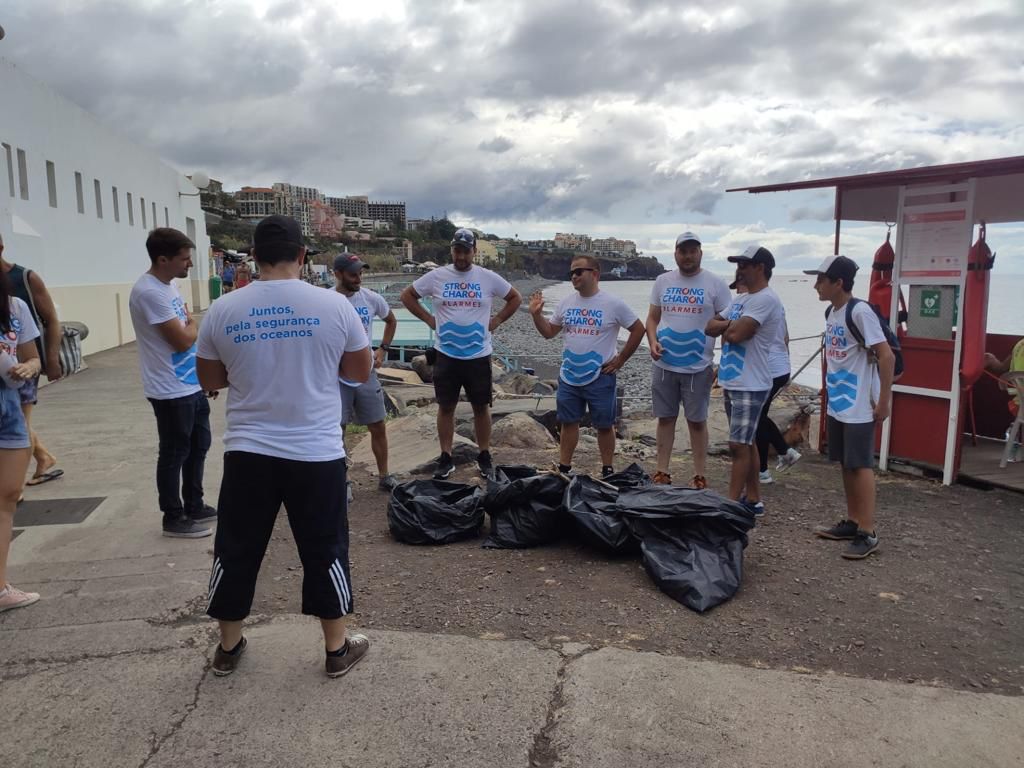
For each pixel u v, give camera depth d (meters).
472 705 2.95
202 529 4.89
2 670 3.21
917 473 6.43
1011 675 3.21
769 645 3.46
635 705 2.94
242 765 2.61
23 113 12.26
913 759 2.63
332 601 3.04
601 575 4.27
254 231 3.06
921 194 6.16
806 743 2.71
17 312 3.72
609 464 6.22
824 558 4.55
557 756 2.66
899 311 6.62
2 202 11.20
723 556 4.10
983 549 4.70
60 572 4.27
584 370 6.03
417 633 3.55
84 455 7.07
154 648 3.40
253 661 3.28
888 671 3.24
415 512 4.89
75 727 2.81
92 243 15.58
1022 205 6.84
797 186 6.79
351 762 2.62
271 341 2.91
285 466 2.93
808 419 8.05
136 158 19.33
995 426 7.61
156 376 4.61
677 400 6.08
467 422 9.10
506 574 4.30
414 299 6.28
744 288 5.30
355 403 5.84
